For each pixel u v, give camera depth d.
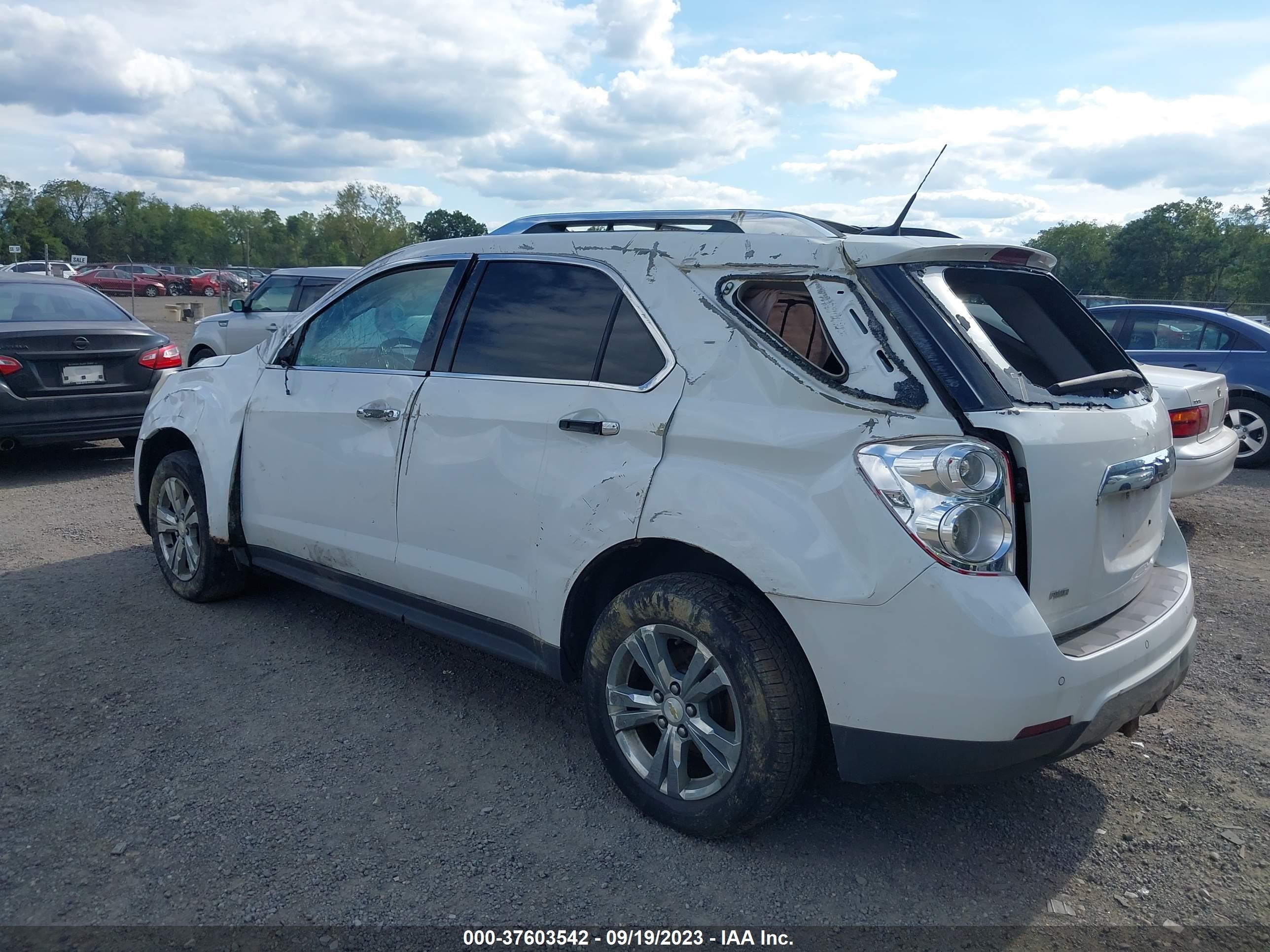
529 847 2.99
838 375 2.77
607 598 3.38
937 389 2.64
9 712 3.83
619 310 3.26
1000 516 2.56
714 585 2.91
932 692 2.54
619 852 2.97
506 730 3.78
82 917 2.62
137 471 5.43
